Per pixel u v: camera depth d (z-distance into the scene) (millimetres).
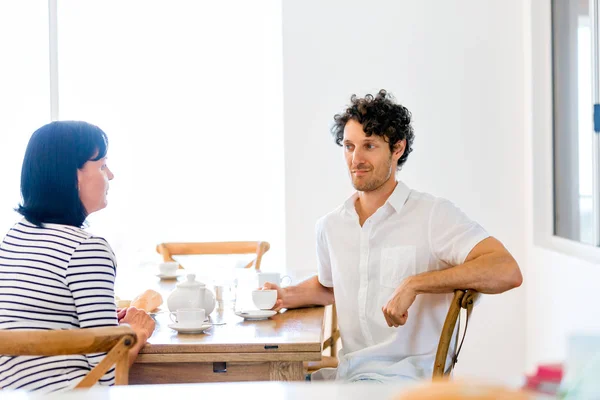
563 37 3494
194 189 4594
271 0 4473
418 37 4031
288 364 1727
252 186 4566
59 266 1656
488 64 4004
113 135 4590
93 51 4586
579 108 3277
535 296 3742
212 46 4551
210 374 1749
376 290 2020
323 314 2119
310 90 4094
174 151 4594
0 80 4434
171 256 3410
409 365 1936
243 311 2051
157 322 2021
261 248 3350
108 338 1337
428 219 1984
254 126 4555
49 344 1311
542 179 3787
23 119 4441
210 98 4566
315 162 4109
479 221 4031
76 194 1776
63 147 1764
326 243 2162
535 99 3775
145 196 4594
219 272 3070
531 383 718
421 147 4051
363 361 1994
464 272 1840
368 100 2023
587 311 2855
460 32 4012
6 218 4406
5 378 1604
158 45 4570
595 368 692
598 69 3027
